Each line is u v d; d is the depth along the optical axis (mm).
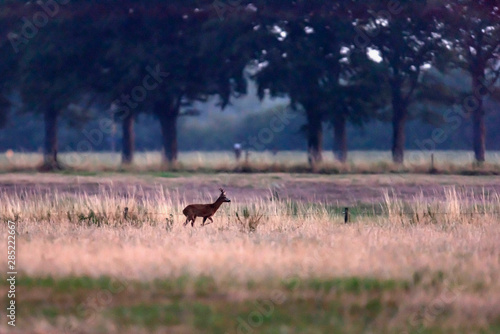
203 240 21297
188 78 60625
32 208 29750
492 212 29453
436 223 27734
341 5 57312
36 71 60969
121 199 30953
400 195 39656
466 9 57375
